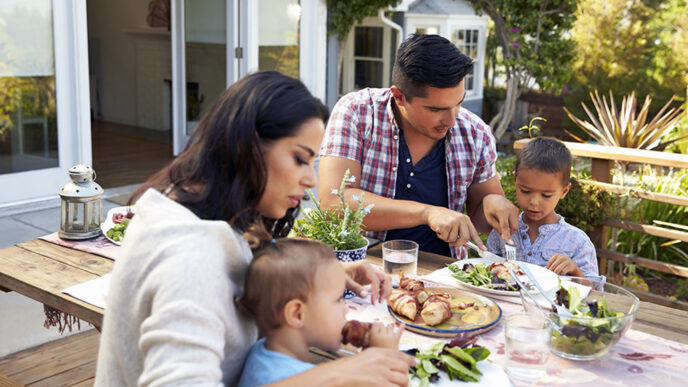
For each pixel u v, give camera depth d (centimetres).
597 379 123
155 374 85
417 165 224
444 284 171
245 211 102
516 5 792
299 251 101
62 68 516
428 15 859
